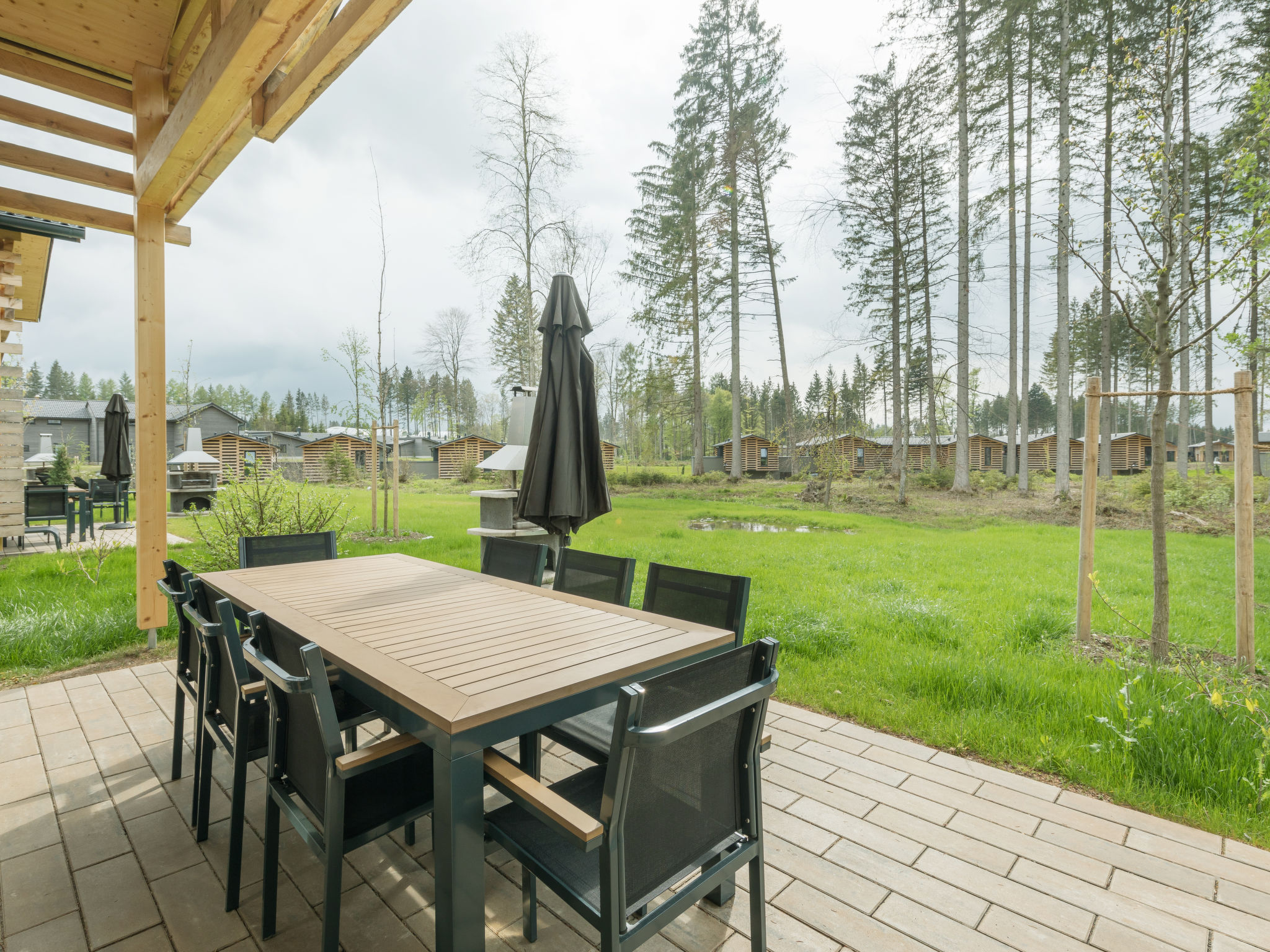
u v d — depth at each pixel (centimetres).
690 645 183
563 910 178
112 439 1066
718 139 2172
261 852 203
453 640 188
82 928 167
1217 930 168
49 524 833
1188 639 439
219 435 3184
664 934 168
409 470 2806
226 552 566
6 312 567
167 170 346
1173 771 247
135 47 370
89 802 232
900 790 245
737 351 2361
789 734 297
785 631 435
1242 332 361
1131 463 3497
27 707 318
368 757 136
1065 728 286
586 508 357
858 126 1892
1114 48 1218
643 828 119
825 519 1343
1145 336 389
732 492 2088
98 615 436
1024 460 1778
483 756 137
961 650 409
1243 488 359
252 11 219
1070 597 574
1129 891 185
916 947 162
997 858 201
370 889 184
